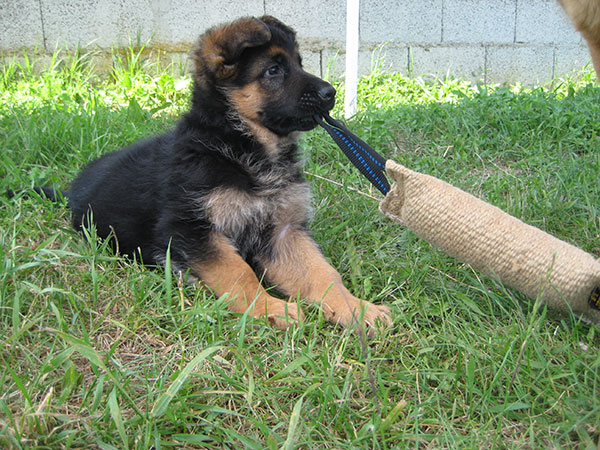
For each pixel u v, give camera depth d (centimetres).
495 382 85
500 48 320
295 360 89
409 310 111
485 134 210
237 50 128
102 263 122
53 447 72
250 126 131
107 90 262
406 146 205
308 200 138
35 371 88
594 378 85
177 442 76
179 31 283
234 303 112
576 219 149
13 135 181
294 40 142
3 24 266
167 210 126
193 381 88
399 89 275
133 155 145
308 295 121
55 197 150
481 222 101
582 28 109
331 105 130
